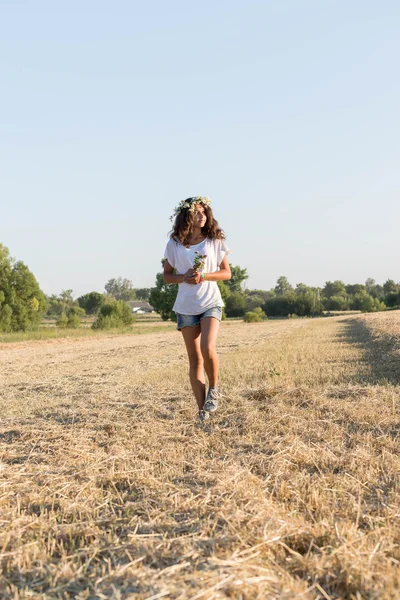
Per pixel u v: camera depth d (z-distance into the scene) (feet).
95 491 12.59
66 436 18.48
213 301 17.99
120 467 14.38
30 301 151.33
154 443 17.06
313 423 18.94
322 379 31.14
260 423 19.04
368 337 72.02
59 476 13.82
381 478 12.99
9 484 13.32
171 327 188.55
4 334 129.90
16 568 8.66
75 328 165.78
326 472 13.60
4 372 51.49
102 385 34.40
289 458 14.74
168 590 7.44
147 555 8.75
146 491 12.19
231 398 23.86
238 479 12.64
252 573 7.96
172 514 10.76
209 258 17.84
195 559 8.50
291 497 11.81
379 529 9.60
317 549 8.97
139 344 95.45
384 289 534.78
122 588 7.68
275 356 49.65
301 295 374.22
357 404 21.75
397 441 16.20
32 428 20.42
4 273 148.87
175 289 214.07
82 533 10.06
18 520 10.72
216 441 17.04
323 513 10.57
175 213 17.89
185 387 30.01
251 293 567.59
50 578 8.11
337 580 7.91
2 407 26.66
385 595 7.38
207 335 17.87
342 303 410.52
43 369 53.06
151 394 27.61
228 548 8.83
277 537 9.16
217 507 10.68
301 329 120.37
